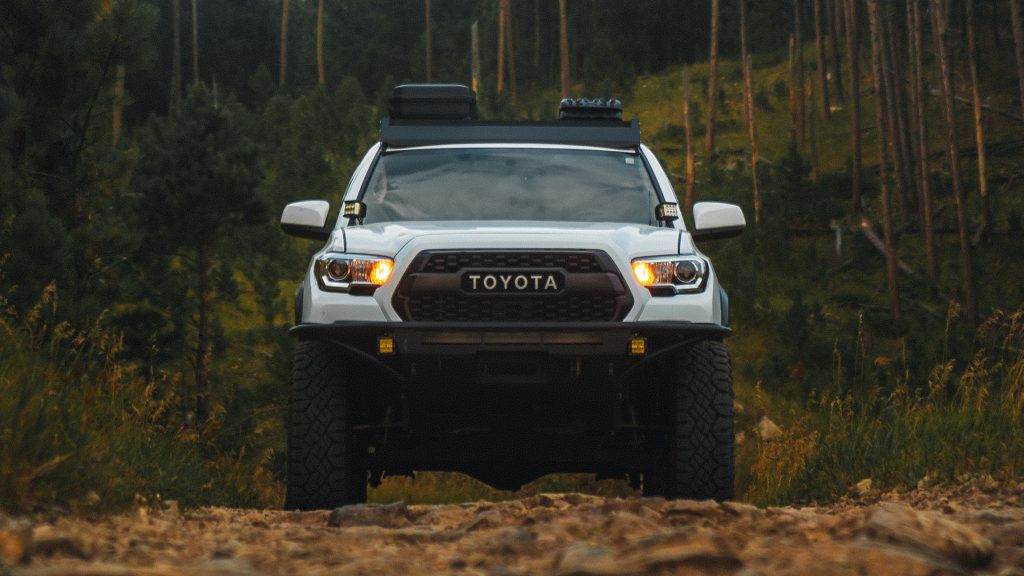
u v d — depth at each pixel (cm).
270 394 2255
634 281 715
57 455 556
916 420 895
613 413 737
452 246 714
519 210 838
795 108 5716
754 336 3228
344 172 4031
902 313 3566
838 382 1241
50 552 405
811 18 8081
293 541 502
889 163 5234
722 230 849
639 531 493
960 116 5622
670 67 8194
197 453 935
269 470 1645
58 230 1373
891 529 433
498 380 703
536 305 709
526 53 8281
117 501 592
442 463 809
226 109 2503
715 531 495
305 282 762
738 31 8262
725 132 5884
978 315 3475
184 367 2539
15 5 1576
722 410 723
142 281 2362
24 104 1438
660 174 880
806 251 4025
